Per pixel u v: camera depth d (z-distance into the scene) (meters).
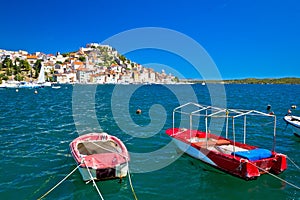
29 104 52.81
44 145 19.84
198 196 11.97
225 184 13.16
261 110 42.84
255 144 20.80
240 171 13.30
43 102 57.78
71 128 26.91
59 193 11.96
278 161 13.70
